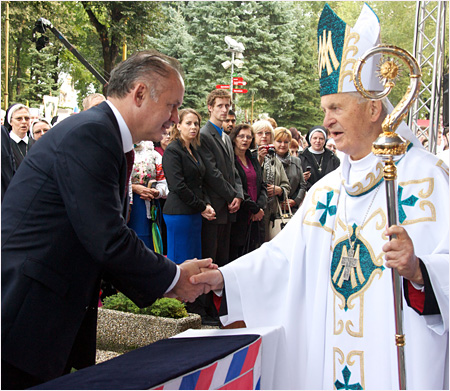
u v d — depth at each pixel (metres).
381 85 2.11
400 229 1.78
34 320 1.81
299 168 6.55
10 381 1.81
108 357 3.89
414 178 2.10
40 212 1.85
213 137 5.37
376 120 2.14
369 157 2.17
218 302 2.30
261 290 2.30
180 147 5.06
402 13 28.58
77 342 2.07
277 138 6.46
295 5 32.81
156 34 22.97
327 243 2.29
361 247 2.16
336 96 2.16
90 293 1.96
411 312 1.98
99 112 1.97
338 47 2.15
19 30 20.67
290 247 2.39
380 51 1.77
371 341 2.06
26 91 21.47
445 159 5.62
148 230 5.21
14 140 5.27
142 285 1.96
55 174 1.85
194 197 5.01
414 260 1.80
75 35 23.97
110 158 1.89
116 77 2.04
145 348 1.80
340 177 2.34
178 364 1.53
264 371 1.97
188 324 4.14
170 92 2.04
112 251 1.84
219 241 5.45
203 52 28.02
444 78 7.70
